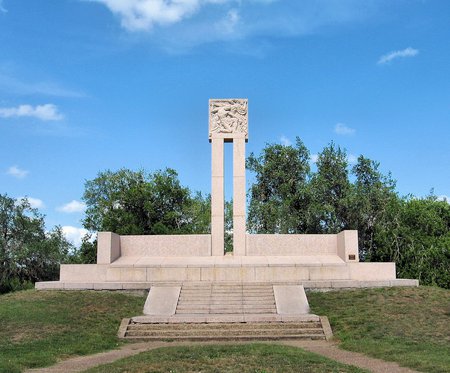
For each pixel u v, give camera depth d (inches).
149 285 1082.1
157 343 796.6
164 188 2116.1
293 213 1841.8
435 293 1008.2
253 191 1955.0
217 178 1268.5
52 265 2001.7
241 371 536.1
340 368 556.4
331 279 1136.2
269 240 1257.4
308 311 946.7
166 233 1994.3
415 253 1641.2
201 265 1136.8
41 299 984.9
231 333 836.0
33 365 613.3
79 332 816.3
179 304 989.2
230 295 1021.2
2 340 741.9
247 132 1284.4
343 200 1731.1
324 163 1839.3
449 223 1790.1
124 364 573.0
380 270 1144.8
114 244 1211.2
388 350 689.0
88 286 1085.1
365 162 1831.9
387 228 1724.9
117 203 2129.7
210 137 1283.2
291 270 1135.6
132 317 906.1
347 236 1165.7
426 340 754.2
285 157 1931.6
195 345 745.6
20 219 1948.8
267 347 681.6
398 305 933.8
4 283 1882.4
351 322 862.5
